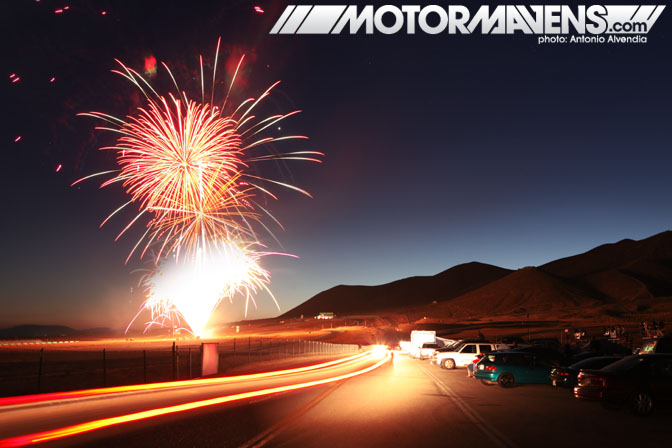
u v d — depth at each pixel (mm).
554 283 190750
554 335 90875
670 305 128875
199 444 9148
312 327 149000
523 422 11906
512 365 20812
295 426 11008
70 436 10000
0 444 9250
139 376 25297
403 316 183500
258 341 81375
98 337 142250
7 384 21484
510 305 181000
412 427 10938
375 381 22844
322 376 25922
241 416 12445
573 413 13625
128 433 10266
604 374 13617
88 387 20922
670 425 11789
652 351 20000
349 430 10523
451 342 48250
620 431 10859
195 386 20625
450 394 17969
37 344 85812
